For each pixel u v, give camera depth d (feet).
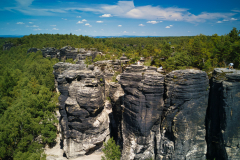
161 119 127.13
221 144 110.01
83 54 428.97
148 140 126.11
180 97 114.83
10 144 145.89
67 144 153.38
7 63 485.97
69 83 155.33
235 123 106.11
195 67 187.11
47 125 176.45
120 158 134.31
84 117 147.02
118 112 171.53
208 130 119.55
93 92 143.64
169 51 247.50
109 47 632.38
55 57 556.10
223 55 162.91
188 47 247.09
